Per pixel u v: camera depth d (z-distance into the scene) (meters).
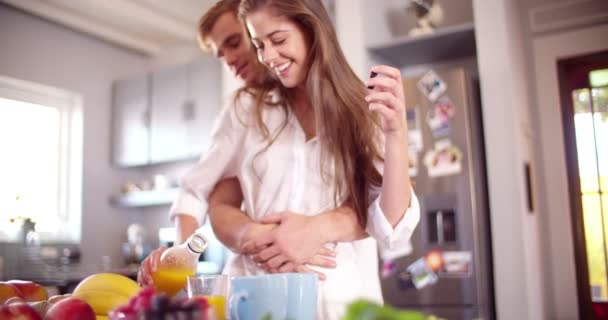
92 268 4.49
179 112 4.49
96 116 4.77
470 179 2.78
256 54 1.39
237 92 1.38
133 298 0.57
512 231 2.72
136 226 4.72
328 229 1.15
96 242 4.64
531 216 2.97
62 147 4.66
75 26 4.55
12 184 4.35
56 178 4.61
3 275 4.11
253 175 1.30
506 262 2.71
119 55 5.00
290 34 1.20
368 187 1.24
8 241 4.17
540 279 3.08
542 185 3.31
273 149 1.28
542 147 3.34
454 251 2.77
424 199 2.87
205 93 4.38
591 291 3.22
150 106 4.67
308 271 1.12
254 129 1.32
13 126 4.38
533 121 3.37
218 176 1.37
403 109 1.04
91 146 4.71
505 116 2.79
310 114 1.31
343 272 1.20
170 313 0.52
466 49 3.28
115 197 4.75
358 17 3.22
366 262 1.29
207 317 0.53
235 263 1.25
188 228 1.31
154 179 4.89
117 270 4.06
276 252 1.12
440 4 3.46
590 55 3.27
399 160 1.07
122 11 4.36
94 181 4.70
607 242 3.21
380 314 0.39
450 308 2.74
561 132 3.30
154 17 4.53
